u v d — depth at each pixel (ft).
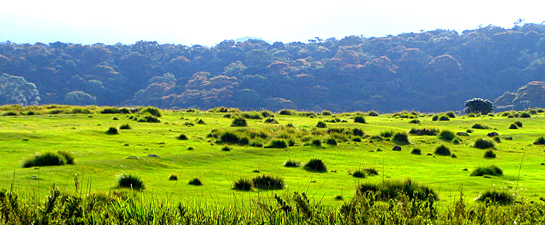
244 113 402.93
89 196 40.83
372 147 226.79
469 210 43.19
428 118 439.22
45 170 104.53
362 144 232.94
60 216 35.53
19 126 241.35
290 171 136.36
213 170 131.03
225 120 353.92
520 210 47.50
